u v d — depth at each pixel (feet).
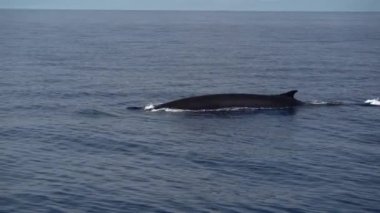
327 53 294.25
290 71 209.36
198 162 80.28
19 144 89.10
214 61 252.01
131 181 70.49
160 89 158.40
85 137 94.99
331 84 171.94
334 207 62.54
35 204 61.67
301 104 130.11
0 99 132.67
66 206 61.26
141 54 287.07
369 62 247.09
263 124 109.09
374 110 127.03
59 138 93.86
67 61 240.73
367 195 66.64
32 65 219.20
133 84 168.25
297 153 86.53
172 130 102.58
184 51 310.24
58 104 127.75
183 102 122.62
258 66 228.22
